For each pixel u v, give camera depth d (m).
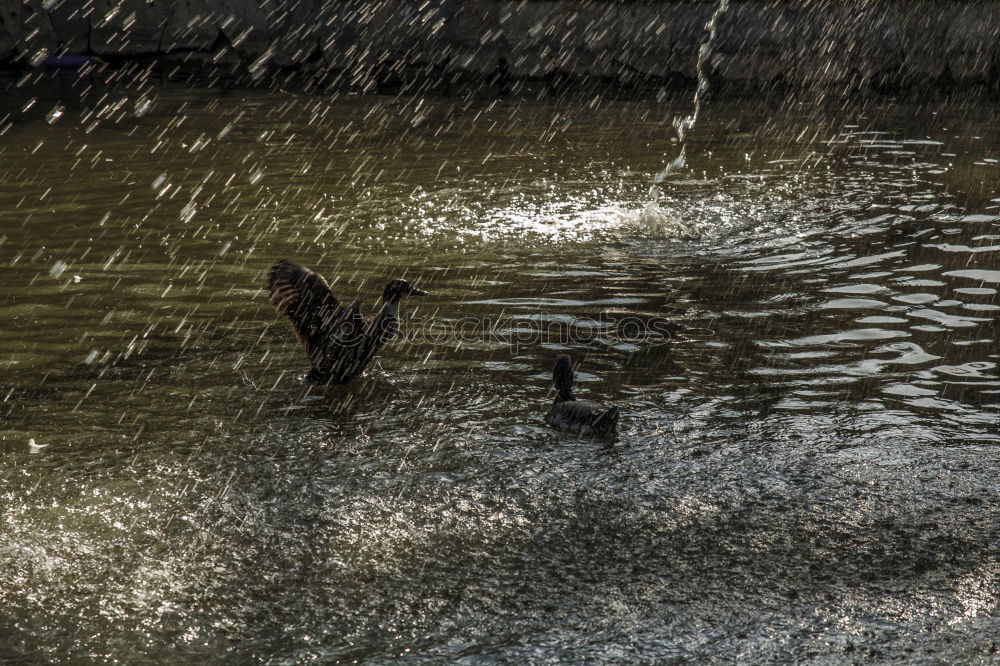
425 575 6.84
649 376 10.58
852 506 7.80
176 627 6.23
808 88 35.22
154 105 30.69
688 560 7.03
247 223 17.28
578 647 5.96
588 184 20.25
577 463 8.59
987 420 9.40
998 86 33.97
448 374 10.70
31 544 7.20
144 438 9.09
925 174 20.97
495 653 5.90
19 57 37.16
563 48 36.50
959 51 34.25
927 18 34.47
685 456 8.71
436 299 13.25
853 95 34.53
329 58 37.88
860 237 16.12
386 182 20.52
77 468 8.46
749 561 7.01
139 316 12.52
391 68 37.62
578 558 7.07
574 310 12.77
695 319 12.38
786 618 6.28
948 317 12.27
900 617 6.28
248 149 24.05
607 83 36.41
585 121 28.81
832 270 14.36
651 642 6.02
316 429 9.31
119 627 6.23
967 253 15.05
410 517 7.67
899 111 30.73
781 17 35.16
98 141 24.75
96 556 7.07
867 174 21.03
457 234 16.62
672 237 16.42
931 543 7.25
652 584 6.71
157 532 7.42
